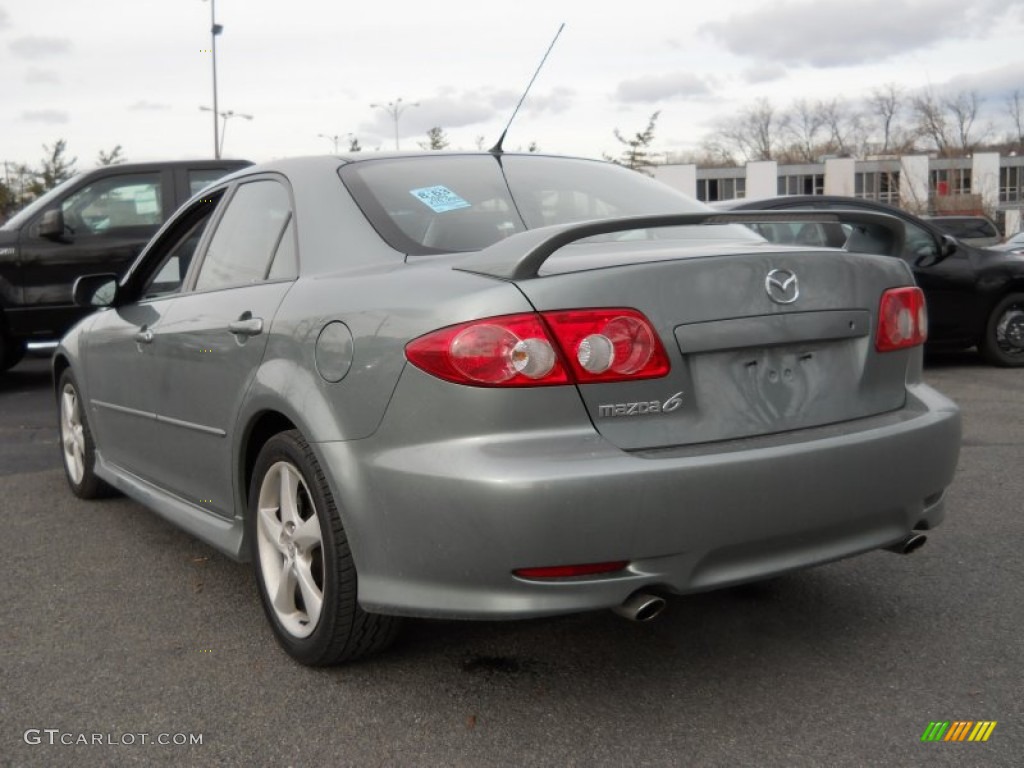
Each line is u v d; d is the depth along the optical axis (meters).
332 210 3.13
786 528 2.53
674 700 2.72
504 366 2.37
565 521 2.33
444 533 2.43
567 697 2.76
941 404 2.94
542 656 3.03
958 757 2.39
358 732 2.60
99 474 4.75
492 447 2.38
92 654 3.14
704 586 2.47
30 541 4.40
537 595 2.39
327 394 2.73
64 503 5.08
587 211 3.29
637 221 2.49
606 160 3.93
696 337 2.52
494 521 2.34
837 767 2.36
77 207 9.07
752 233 3.34
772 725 2.57
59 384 5.25
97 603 3.60
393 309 2.60
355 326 2.68
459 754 2.47
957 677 2.80
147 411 4.00
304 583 2.94
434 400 2.45
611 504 2.34
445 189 3.22
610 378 2.43
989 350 9.23
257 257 3.39
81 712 2.75
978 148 80.88
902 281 2.95
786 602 3.41
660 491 2.37
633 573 2.41
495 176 3.37
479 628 3.25
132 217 9.21
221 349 3.30
